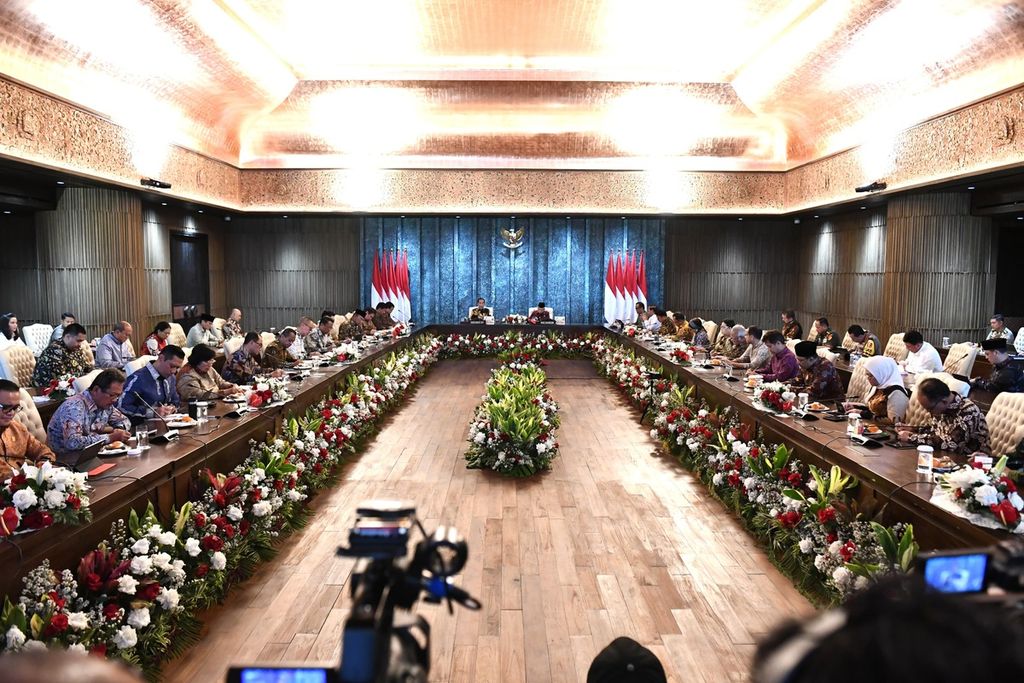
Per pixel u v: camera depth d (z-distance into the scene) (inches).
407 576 49.1
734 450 226.7
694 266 689.6
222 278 672.4
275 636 153.2
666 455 310.3
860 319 553.3
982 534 128.6
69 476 124.5
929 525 143.7
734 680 137.4
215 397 269.1
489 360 617.0
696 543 208.5
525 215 646.5
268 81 522.3
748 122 602.2
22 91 339.0
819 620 24.3
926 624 20.2
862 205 518.9
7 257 451.2
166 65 427.2
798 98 514.6
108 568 129.0
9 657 22.5
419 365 499.5
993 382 323.3
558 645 150.8
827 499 169.6
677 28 439.2
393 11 410.0
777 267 685.3
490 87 551.2
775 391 239.3
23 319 454.6
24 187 412.8
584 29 442.6
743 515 217.6
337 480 270.2
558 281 713.0
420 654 47.3
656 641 152.4
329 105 579.2
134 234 466.0
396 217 671.8
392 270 682.8
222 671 139.2
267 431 234.5
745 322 691.4
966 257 443.2
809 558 171.9
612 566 191.9
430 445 327.0
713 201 638.5
